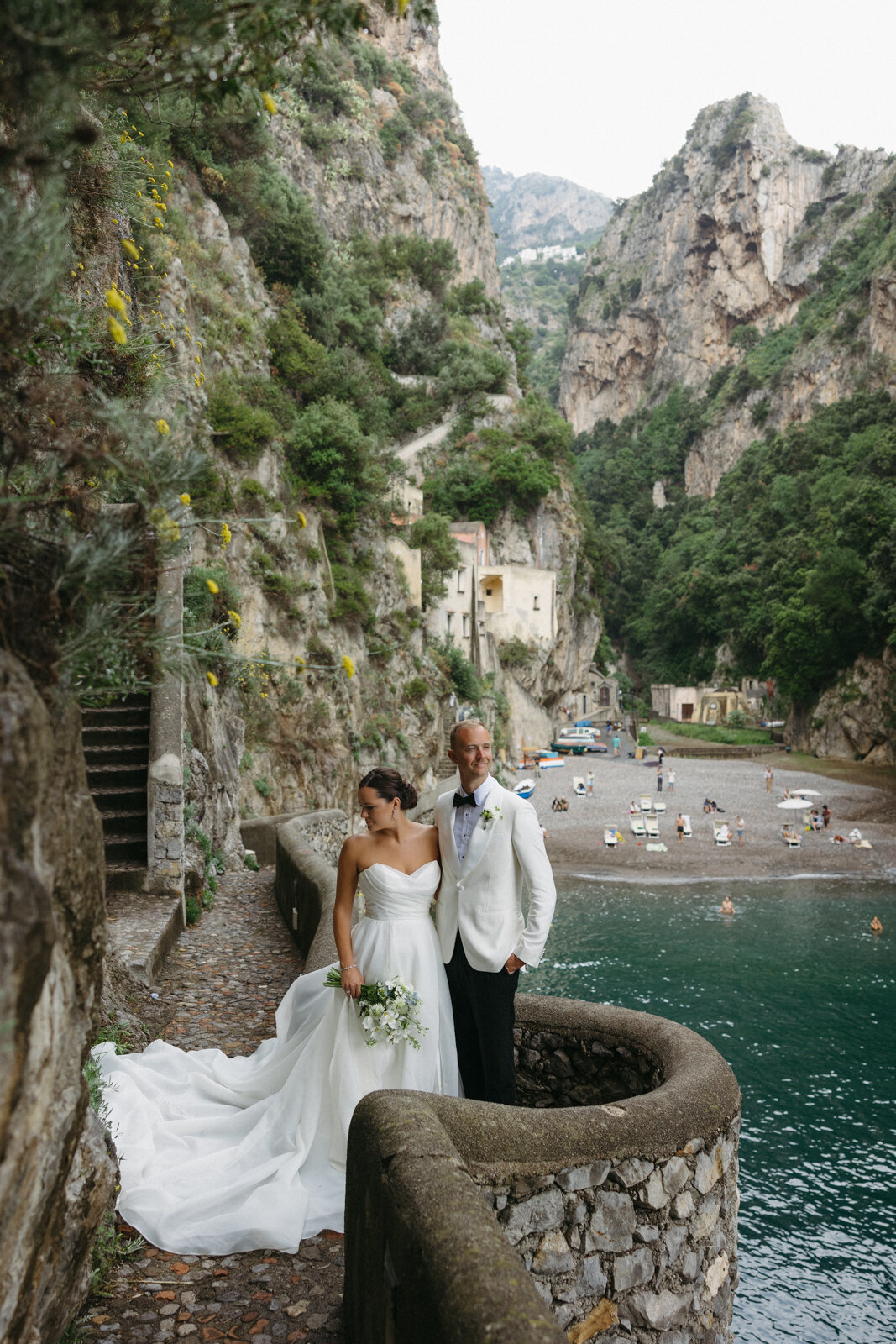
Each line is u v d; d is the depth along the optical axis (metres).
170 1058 4.96
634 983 20.25
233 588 20.75
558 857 35.12
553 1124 2.96
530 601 64.12
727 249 147.62
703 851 36.06
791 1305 9.81
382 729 33.97
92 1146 2.47
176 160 27.44
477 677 52.69
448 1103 2.91
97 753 9.48
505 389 73.88
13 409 1.89
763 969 21.23
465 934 3.91
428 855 4.07
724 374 141.75
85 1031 1.83
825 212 139.88
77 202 3.93
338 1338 2.87
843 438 98.94
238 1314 2.98
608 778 55.06
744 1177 12.35
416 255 74.94
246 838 17.50
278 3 1.80
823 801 46.69
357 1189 2.76
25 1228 1.62
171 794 9.13
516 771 55.22
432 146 92.75
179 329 15.25
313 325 41.41
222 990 7.11
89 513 1.95
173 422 2.03
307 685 27.72
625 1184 2.99
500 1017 3.87
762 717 81.75
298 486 29.22
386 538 38.69
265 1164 3.75
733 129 149.38
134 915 8.17
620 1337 2.97
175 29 1.76
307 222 42.72
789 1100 14.52
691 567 105.38
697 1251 3.16
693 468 139.38
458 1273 1.87
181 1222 3.45
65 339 2.09
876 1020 17.94
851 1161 12.70
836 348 113.38
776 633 70.31
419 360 70.44
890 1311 9.68
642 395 164.50
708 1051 3.69
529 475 66.88
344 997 4.00
